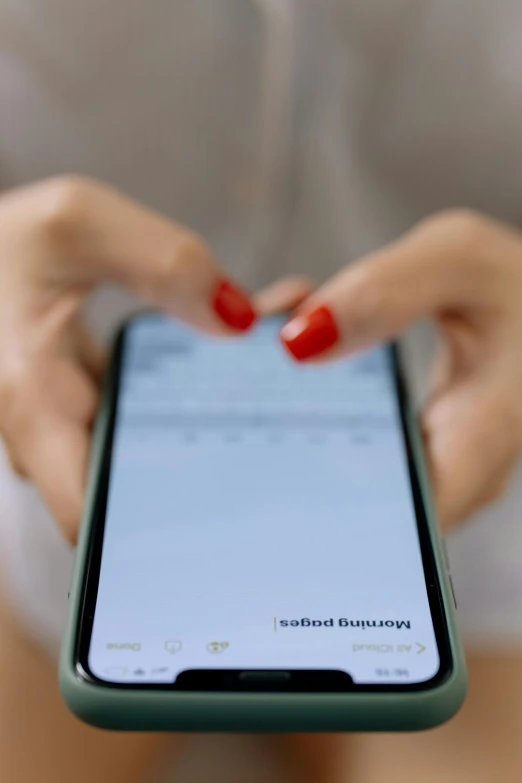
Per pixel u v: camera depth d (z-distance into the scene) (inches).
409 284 15.7
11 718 22.5
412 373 22.4
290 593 13.3
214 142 20.9
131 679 11.9
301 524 14.2
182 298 15.9
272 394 16.3
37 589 22.6
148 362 17.0
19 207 17.1
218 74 19.8
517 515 22.0
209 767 20.8
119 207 16.4
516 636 22.6
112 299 22.7
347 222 21.9
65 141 21.1
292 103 19.9
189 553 13.7
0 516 22.4
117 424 15.8
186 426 15.7
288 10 18.2
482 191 21.2
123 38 19.1
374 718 11.6
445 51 18.8
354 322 15.4
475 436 16.3
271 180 21.3
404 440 15.3
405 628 12.8
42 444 15.8
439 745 21.8
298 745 21.3
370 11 18.3
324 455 15.3
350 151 20.9
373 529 14.1
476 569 22.3
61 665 11.9
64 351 17.3
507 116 19.5
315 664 12.3
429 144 20.4
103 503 14.2
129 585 13.3
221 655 12.5
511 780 21.6
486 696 22.2
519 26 18.1
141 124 20.7
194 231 22.8
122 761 21.8
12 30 19.1
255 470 15.1
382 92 19.7
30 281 16.9
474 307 16.8
